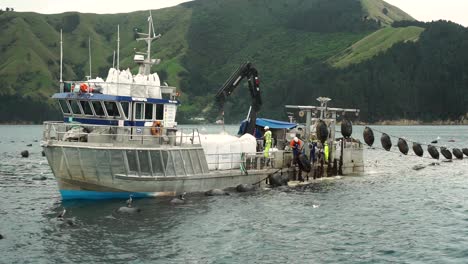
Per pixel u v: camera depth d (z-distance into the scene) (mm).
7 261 26062
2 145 125812
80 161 37594
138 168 38625
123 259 26531
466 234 32375
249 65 54688
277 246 29359
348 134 57469
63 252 27516
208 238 30500
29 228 32281
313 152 53000
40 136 179625
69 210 36719
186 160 41250
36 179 55875
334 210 39031
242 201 41156
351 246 29641
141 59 44000
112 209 36906
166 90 43781
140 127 40219
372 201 43031
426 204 42125
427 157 87312
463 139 149375
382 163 78250
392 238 31406
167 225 33031
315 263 26641
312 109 56688
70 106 41156
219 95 54719
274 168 49719
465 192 48469
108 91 40219
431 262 27000
